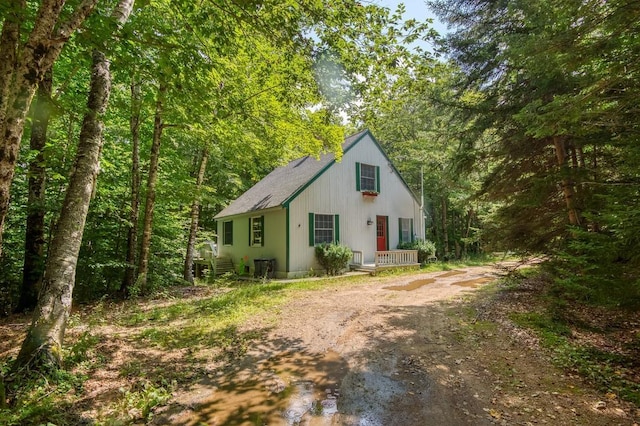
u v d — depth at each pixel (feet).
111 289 33.14
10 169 8.99
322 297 29.55
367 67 17.69
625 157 15.42
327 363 14.87
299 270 44.70
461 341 17.28
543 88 23.13
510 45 22.45
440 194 66.64
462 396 11.59
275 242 46.47
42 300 13.57
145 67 14.15
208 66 14.88
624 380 12.30
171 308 24.99
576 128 17.38
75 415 10.29
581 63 16.07
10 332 17.89
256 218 51.65
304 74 19.77
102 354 15.33
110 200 32.58
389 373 13.69
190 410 10.90
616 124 15.74
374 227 53.83
